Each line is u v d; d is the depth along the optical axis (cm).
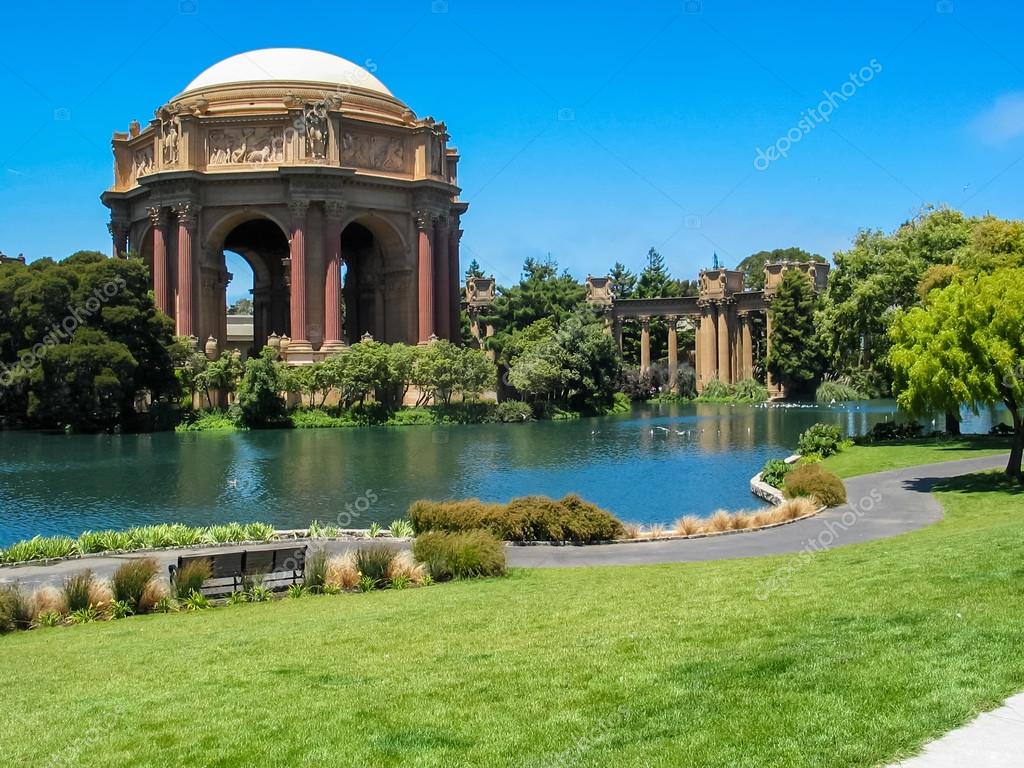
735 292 14875
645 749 941
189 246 10800
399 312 11900
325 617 1972
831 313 6712
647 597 1930
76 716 1221
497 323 14625
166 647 1709
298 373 9588
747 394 13862
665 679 1196
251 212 11031
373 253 13650
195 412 9450
